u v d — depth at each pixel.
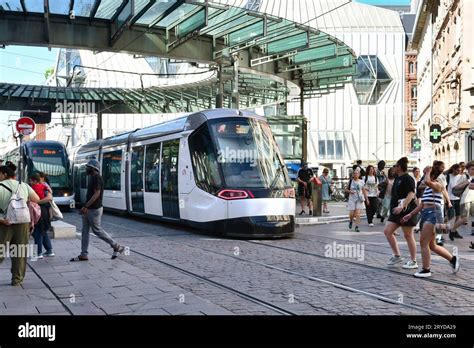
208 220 15.12
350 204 17.22
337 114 71.12
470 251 12.40
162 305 7.22
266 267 10.32
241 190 14.68
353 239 14.85
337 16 72.50
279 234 14.71
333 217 20.48
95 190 10.98
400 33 72.31
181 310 6.95
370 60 71.75
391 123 71.50
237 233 14.55
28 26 20.69
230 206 14.62
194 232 16.58
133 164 20.95
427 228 9.12
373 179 18.67
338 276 9.36
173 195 17.09
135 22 20.59
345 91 71.31
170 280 9.07
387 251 12.41
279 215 14.80
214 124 15.52
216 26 21.38
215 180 15.04
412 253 10.02
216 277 9.32
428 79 48.12
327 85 31.98
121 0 18.78
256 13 20.00
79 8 19.95
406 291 8.13
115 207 22.95
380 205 20.83
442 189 9.18
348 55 25.98
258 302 7.47
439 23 39.47
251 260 11.16
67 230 14.91
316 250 12.62
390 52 72.06
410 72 75.69
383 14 73.88
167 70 54.09
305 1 72.06
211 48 24.09
